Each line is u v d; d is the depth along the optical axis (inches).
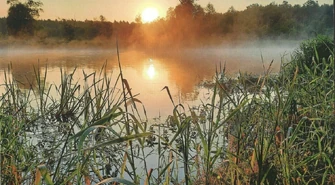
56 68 623.2
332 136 109.7
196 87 368.2
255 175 94.5
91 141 150.9
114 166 140.4
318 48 262.4
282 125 116.8
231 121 135.4
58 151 146.3
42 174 67.9
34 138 183.0
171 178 118.1
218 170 112.3
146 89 355.9
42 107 243.3
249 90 165.6
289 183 93.4
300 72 211.5
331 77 152.2
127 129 89.1
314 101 138.4
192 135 155.5
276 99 135.4
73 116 236.8
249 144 119.8
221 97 98.7
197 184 107.7
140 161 144.1
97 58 927.0
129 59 879.1
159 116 217.8
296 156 114.1
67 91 251.8
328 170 105.0
